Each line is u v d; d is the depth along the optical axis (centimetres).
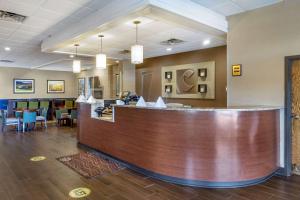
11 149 510
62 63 1027
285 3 350
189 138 316
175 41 561
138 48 407
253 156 322
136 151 375
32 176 350
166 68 771
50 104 1074
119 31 480
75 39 465
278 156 362
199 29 407
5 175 353
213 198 281
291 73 357
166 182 329
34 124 835
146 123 356
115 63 958
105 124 452
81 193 293
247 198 281
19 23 444
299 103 367
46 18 417
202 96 660
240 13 401
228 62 421
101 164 407
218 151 308
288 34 348
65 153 480
